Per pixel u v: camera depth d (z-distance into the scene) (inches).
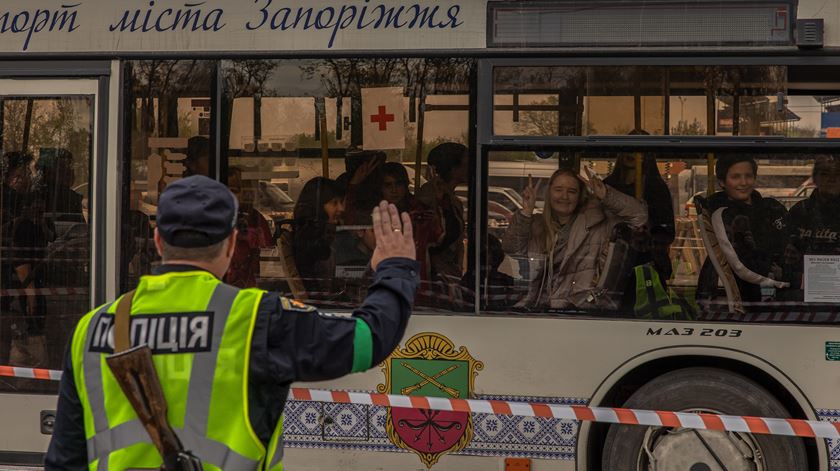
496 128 182.7
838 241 176.2
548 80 181.8
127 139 193.2
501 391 183.5
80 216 196.2
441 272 184.9
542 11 182.1
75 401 86.8
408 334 185.8
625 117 180.2
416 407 178.1
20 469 195.8
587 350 181.6
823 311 177.0
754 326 178.4
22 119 197.0
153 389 81.1
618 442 182.4
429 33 184.5
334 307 187.8
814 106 176.2
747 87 177.6
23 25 195.6
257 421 83.2
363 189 186.7
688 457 180.4
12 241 198.4
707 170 178.9
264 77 188.7
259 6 189.0
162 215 87.2
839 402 176.6
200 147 191.0
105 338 85.7
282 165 188.7
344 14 186.7
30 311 199.6
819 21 174.9
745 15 177.5
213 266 88.8
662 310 180.4
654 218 180.1
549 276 182.5
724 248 178.9
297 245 188.7
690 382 179.8
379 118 186.1
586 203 181.3
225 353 82.8
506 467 184.4
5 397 197.8
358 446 187.6
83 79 194.5
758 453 178.9
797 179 177.0
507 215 183.3
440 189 184.7
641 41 179.8
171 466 79.8
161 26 191.6
